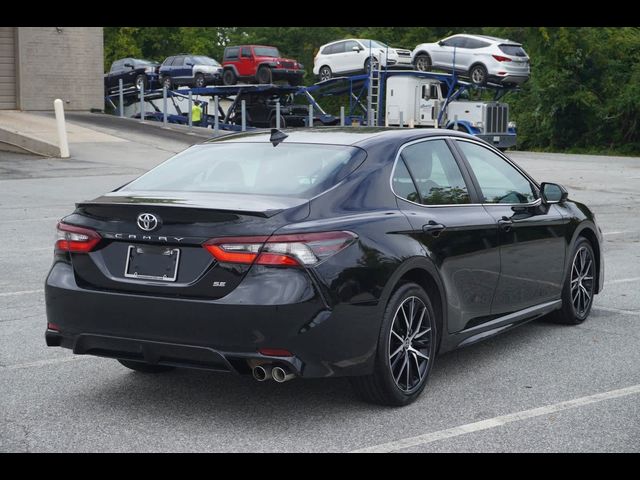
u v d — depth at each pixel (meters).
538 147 53.47
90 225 5.28
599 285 8.09
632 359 6.68
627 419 5.27
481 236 6.19
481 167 6.59
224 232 4.91
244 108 34.03
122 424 5.16
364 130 6.16
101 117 35.47
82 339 5.27
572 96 50.34
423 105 37.59
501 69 35.66
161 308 4.97
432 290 5.77
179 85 41.28
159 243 5.07
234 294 4.84
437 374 6.26
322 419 5.24
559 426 5.14
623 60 51.66
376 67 38.53
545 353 6.84
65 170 22.53
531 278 6.91
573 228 7.53
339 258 5.00
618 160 36.59
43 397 5.68
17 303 8.45
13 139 26.36
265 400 5.62
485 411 5.41
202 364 5.02
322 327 4.89
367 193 5.47
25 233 12.77
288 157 5.72
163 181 5.76
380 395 5.38
